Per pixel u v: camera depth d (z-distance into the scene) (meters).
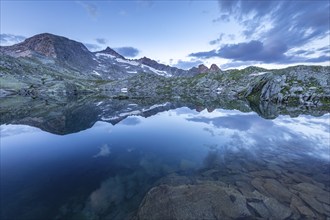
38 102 76.94
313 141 29.11
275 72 126.31
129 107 68.44
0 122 39.94
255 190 15.38
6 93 108.12
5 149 25.16
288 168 19.67
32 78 168.62
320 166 20.14
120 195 15.16
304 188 15.62
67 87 151.50
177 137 31.94
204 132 35.16
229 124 42.03
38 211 13.09
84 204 13.95
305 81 102.94
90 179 17.67
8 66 174.88
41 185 16.44
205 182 16.69
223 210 12.98
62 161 21.70
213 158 22.86
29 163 20.97
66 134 32.69
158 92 173.12
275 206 13.35
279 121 44.84
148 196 14.47
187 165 20.88
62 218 12.47
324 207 13.29
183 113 57.28
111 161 21.83
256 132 34.88
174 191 15.02
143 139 30.70
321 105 79.50
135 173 18.97
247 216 12.51
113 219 12.49
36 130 34.59
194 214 12.64
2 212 12.91
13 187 16.16
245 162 21.48
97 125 39.91
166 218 12.37
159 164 21.17
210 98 117.25
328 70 107.94
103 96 121.56
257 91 121.00
